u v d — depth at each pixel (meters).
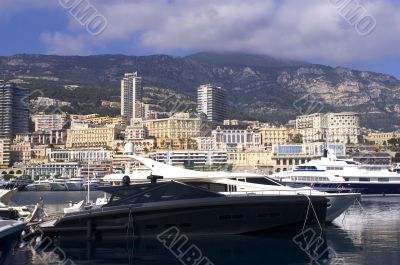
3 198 39.66
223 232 28.20
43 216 32.50
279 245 26.69
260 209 28.58
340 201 35.25
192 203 27.52
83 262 22.98
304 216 29.41
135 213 27.44
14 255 24.61
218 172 34.50
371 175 76.25
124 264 22.61
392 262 22.00
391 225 35.50
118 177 37.75
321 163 77.06
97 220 27.69
